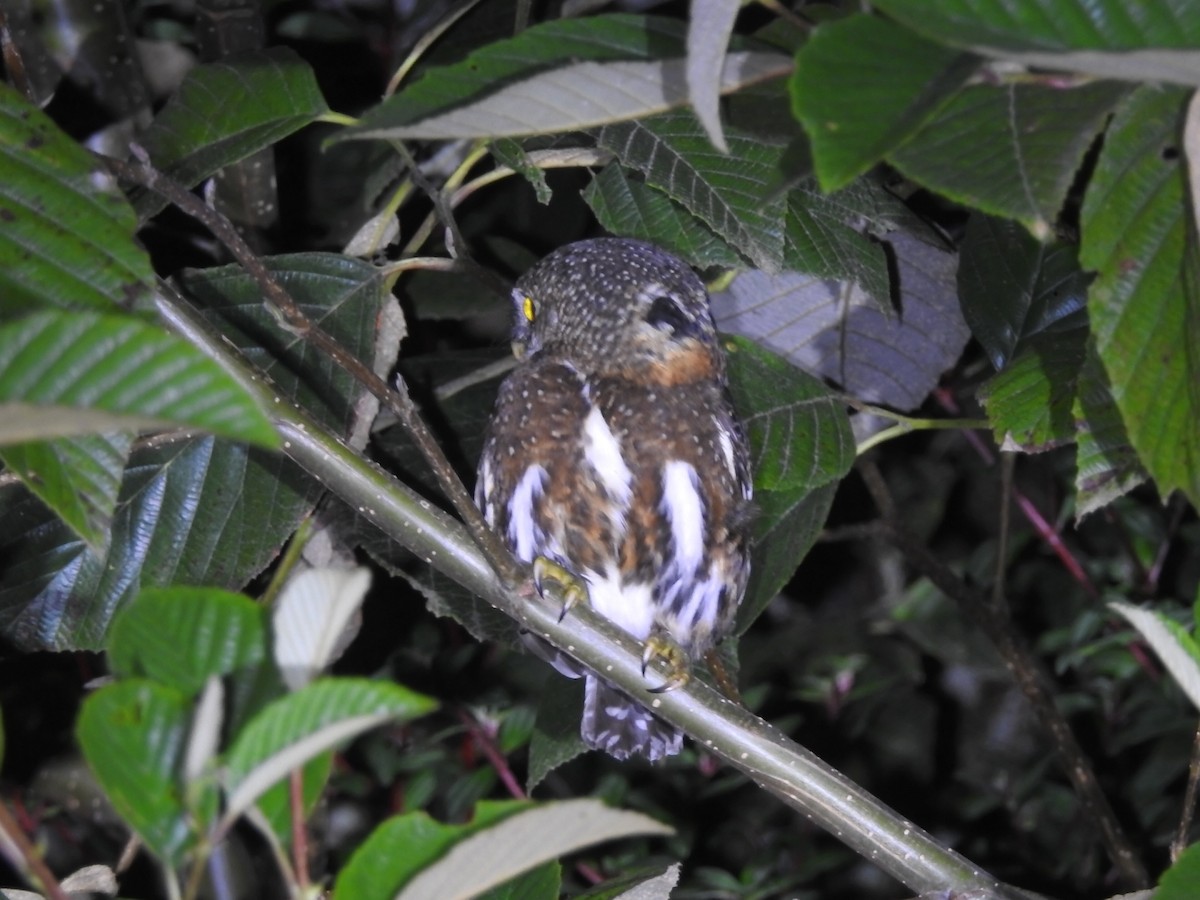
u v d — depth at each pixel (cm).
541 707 718
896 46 330
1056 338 637
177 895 299
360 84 998
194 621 317
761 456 669
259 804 324
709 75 392
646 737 685
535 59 422
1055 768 1099
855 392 799
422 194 927
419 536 527
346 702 295
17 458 391
